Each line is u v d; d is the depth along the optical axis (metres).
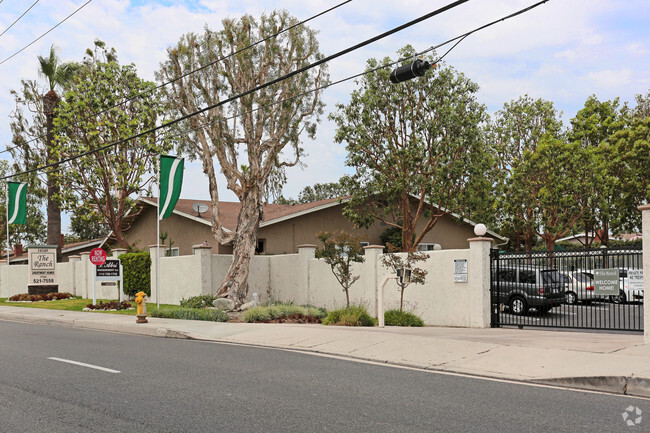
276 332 14.12
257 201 22.41
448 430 5.81
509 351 10.18
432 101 27.31
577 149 37.38
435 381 8.44
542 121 43.00
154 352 11.53
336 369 9.48
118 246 36.25
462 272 16.14
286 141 21.86
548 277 18.48
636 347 10.21
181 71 21.64
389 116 28.31
